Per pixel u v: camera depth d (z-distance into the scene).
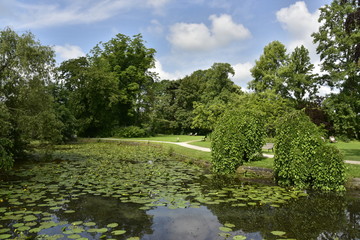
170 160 15.63
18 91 12.77
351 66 21.62
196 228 5.14
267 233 4.94
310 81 31.61
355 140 27.95
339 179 8.15
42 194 7.48
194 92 50.00
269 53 37.56
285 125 9.41
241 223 5.45
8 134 13.03
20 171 11.38
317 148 8.49
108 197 7.27
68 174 10.70
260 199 7.15
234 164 11.17
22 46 12.12
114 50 40.41
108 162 14.47
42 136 13.13
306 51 37.19
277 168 9.37
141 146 26.47
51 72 13.61
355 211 6.24
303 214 6.02
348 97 21.77
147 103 41.94
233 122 11.73
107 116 37.78
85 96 36.16
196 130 50.22
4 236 4.54
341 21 23.78
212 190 8.24
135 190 8.05
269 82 36.78
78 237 4.55
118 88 38.81
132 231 4.96
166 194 7.63
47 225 5.05
